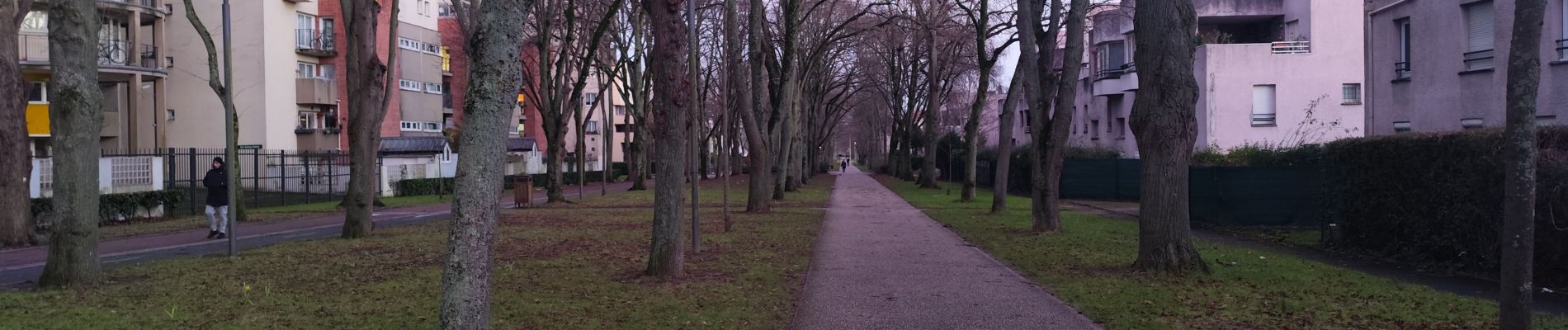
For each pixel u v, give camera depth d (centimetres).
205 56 3819
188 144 3831
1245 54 3047
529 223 1986
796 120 3812
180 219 2347
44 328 716
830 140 10019
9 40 1573
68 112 942
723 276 1052
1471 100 1698
